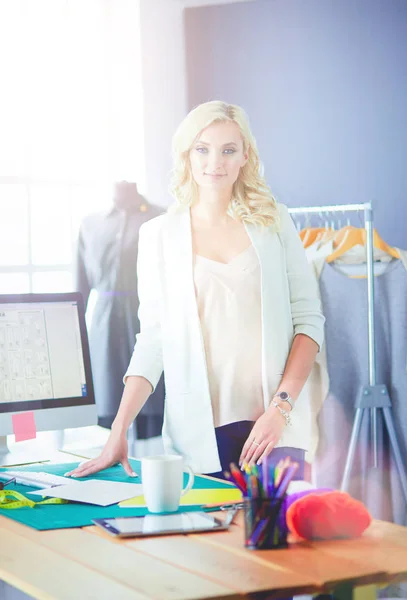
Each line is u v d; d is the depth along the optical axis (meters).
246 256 2.31
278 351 2.28
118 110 4.34
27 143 4.21
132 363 2.31
